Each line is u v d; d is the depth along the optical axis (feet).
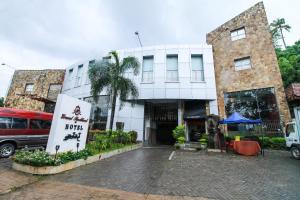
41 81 79.10
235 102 52.95
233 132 50.42
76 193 15.37
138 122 56.85
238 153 36.88
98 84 41.98
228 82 55.16
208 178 19.89
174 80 57.77
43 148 34.47
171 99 57.00
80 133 29.22
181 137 47.47
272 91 48.32
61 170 21.61
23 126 32.04
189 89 55.52
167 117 65.00
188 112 57.26
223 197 14.79
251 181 18.81
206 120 54.85
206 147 45.19
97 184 17.76
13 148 30.19
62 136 25.49
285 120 44.91
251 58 52.95
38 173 20.03
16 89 80.48
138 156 33.73
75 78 71.15
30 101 76.23
